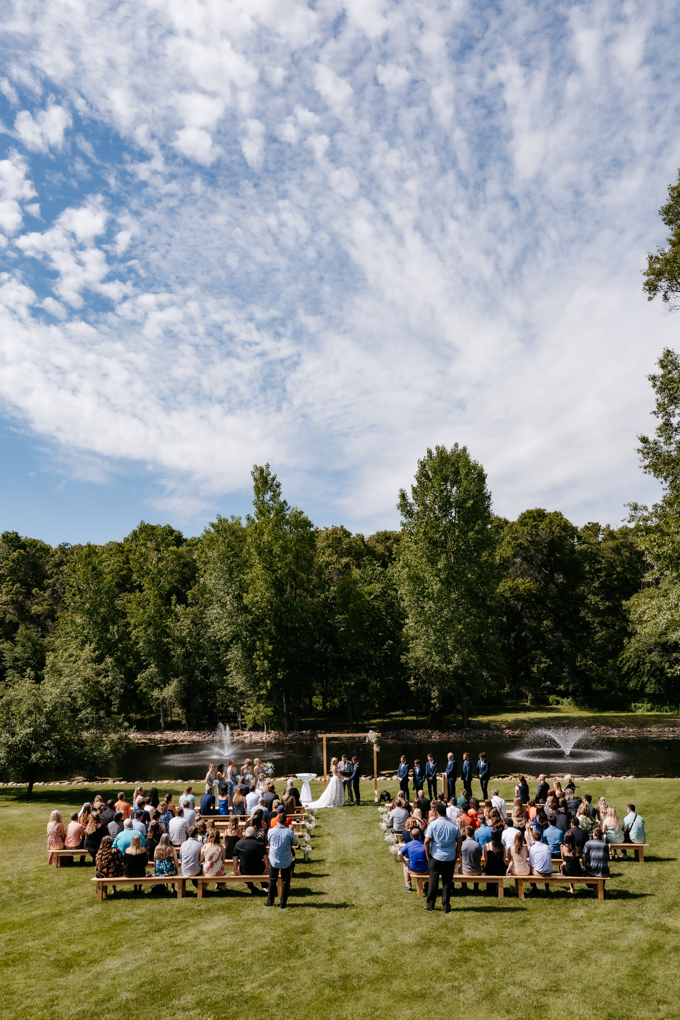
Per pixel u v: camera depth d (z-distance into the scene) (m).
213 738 51.25
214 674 56.72
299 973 8.53
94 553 62.25
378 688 55.62
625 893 11.81
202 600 60.47
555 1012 7.40
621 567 65.88
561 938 9.60
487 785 22.69
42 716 26.20
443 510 51.50
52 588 85.12
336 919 10.59
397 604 60.72
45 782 31.66
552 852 12.71
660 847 15.08
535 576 66.06
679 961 8.70
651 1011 7.38
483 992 7.90
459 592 49.81
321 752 41.81
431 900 10.95
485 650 50.78
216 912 11.06
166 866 12.27
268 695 52.81
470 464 52.22
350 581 57.47
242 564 55.44
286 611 54.06
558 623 63.88
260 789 17.22
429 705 52.72
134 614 58.12
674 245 26.67
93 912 11.20
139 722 61.03
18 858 15.42
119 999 7.88
